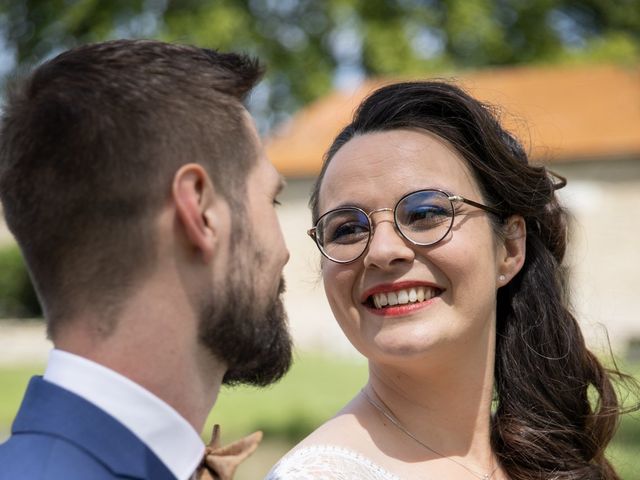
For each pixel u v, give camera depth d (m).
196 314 1.73
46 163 1.68
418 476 2.51
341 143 2.74
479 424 2.71
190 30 23.56
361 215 2.56
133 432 1.63
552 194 3.02
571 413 3.05
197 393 1.75
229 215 1.78
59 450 1.56
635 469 6.22
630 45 28.44
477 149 2.73
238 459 1.90
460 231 2.58
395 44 26.11
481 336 2.70
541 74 24.53
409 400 2.61
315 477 2.30
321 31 26.92
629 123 21.52
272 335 1.85
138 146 1.68
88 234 1.67
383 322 2.55
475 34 27.11
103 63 1.73
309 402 12.86
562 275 3.15
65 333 1.68
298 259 22.50
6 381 16.36
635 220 20.83
